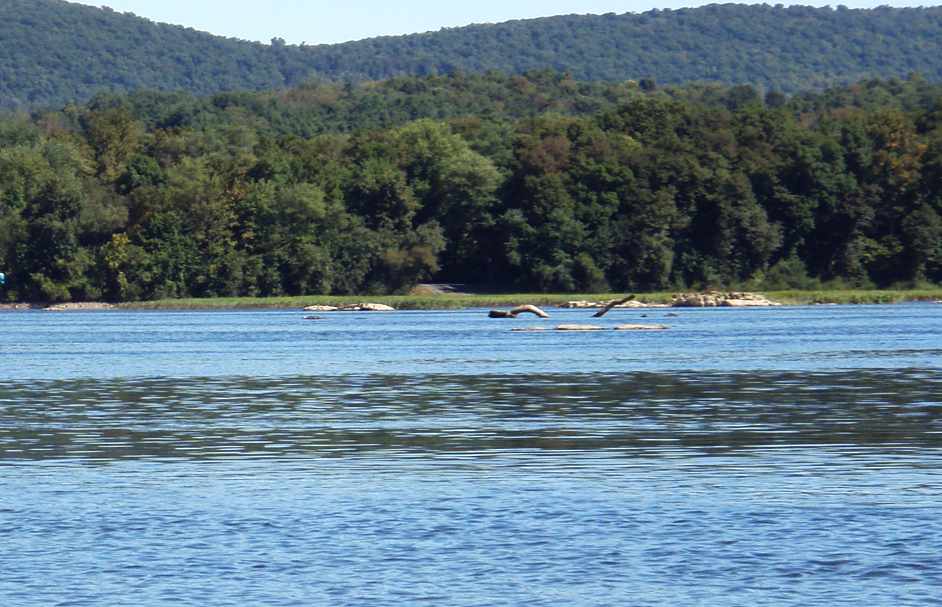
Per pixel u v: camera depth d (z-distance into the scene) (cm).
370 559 5572
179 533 6044
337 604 4981
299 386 13462
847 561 5456
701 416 10319
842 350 18450
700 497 6762
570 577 5291
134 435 9425
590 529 6056
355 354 18700
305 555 5641
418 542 5847
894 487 6975
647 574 5319
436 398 12012
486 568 5422
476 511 6462
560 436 9181
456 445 8775
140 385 13738
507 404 11412
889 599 4978
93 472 7725
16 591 5141
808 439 8888
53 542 5875
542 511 6450
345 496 6881
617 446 8656
